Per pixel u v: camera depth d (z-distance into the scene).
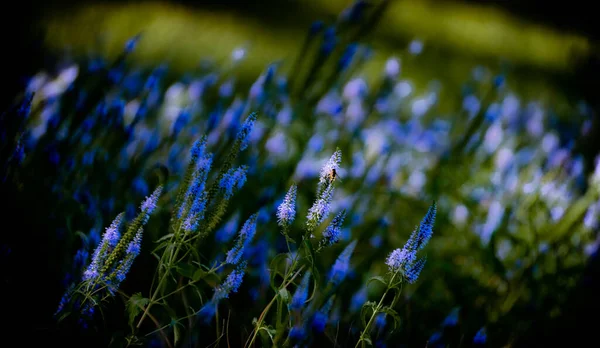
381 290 2.53
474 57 7.86
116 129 2.52
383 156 2.79
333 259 2.53
